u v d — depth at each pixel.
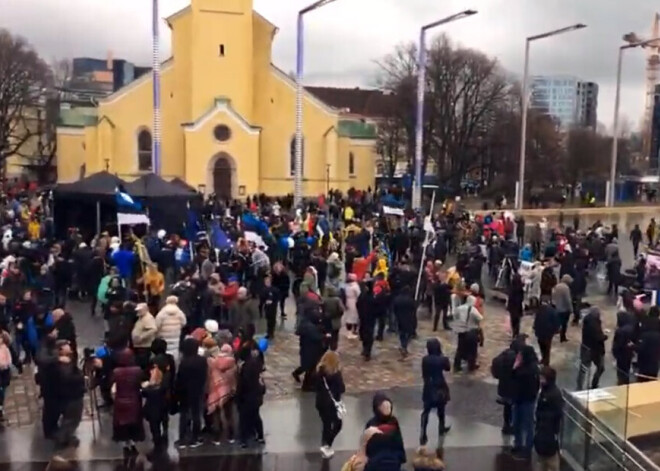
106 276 23.53
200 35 61.88
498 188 79.81
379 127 79.75
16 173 89.69
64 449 14.47
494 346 22.84
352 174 70.88
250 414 14.66
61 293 25.36
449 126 74.31
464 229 38.16
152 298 22.67
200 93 62.28
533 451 14.89
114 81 128.88
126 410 14.04
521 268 28.50
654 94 133.00
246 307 20.38
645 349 17.77
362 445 10.46
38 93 79.88
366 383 19.00
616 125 68.12
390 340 23.14
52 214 33.00
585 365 14.74
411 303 21.16
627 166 123.25
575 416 13.90
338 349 21.92
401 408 17.23
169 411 14.73
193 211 33.25
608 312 28.22
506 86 78.06
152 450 14.48
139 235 30.80
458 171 75.75
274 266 25.81
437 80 73.94
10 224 33.62
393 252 32.34
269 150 65.44
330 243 30.33
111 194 30.45
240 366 14.98
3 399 16.27
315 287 22.98
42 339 16.36
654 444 14.15
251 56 63.06
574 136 94.25
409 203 58.97
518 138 77.88
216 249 27.47
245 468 13.81
